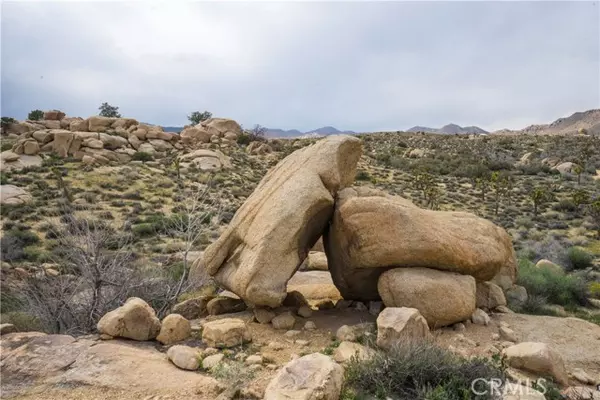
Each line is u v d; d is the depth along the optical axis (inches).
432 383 205.2
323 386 185.0
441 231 303.0
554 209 1470.2
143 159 1883.6
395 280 295.3
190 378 220.1
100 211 1108.5
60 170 1553.9
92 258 365.4
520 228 1219.9
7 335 275.3
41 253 799.7
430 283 287.9
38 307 349.1
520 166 2310.5
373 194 343.6
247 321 315.9
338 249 331.9
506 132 7662.4
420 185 1843.0
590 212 1263.5
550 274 572.4
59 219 1005.2
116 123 2222.0
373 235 301.0
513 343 276.8
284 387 186.7
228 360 241.9
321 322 315.3
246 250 322.3
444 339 276.7
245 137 2667.3
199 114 3553.2
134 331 272.8
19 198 1192.8
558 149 2800.2
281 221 300.2
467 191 1803.6
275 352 259.0
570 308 503.2
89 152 1780.3
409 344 220.2
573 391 210.7
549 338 289.3
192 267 421.1
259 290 293.0
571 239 1070.4
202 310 367.9
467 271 310.8
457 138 3708.2
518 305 454.0
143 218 1111.0
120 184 1470.2
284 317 306.2
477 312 312.2
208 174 1713.8
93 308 335.9
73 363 235.5
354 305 366.3
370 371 207.8
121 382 215.2
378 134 4040.4
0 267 633.0
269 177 380.8
